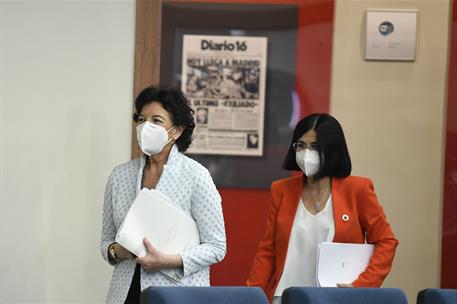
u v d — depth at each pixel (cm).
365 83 1282
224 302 711
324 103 1284
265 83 1285
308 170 917
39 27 1282
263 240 963
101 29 1281
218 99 1284
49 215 1281
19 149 1280
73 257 1284
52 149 1284
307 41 1284
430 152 1284
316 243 922
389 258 908
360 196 929
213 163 1288
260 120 1285
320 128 917
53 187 1282
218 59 1284
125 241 819
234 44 1284
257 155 1287
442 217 1262
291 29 1284
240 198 1292
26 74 1281
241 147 1285
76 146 1282
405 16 1277
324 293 753
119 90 1282
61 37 1284
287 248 928
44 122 1282
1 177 1280
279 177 1285
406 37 1276
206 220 860
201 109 1285
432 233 1281
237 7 1284
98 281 1284
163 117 866
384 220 924
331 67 1284
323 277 892
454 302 784
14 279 1281
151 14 1276
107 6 1281
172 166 870
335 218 919
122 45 1282
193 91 1284
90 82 1282
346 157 930
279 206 953
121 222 864
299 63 1285
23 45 1281
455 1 1252
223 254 860
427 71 1281
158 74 1280
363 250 905
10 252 1280
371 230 925
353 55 1284
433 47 1280
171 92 878
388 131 1284
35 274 1281
